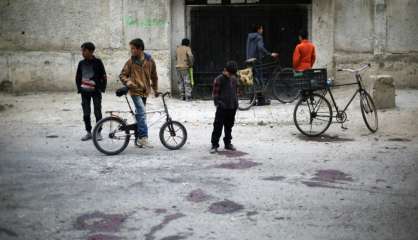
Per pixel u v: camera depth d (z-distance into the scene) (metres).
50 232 5.78
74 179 7.68
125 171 8.09
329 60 15.63
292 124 11.67
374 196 6.89
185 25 15.69
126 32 15.27
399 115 11.80
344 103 13.34
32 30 15.34
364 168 8.16
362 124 11.36
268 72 14.91
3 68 15.39
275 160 8.71
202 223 6.02
